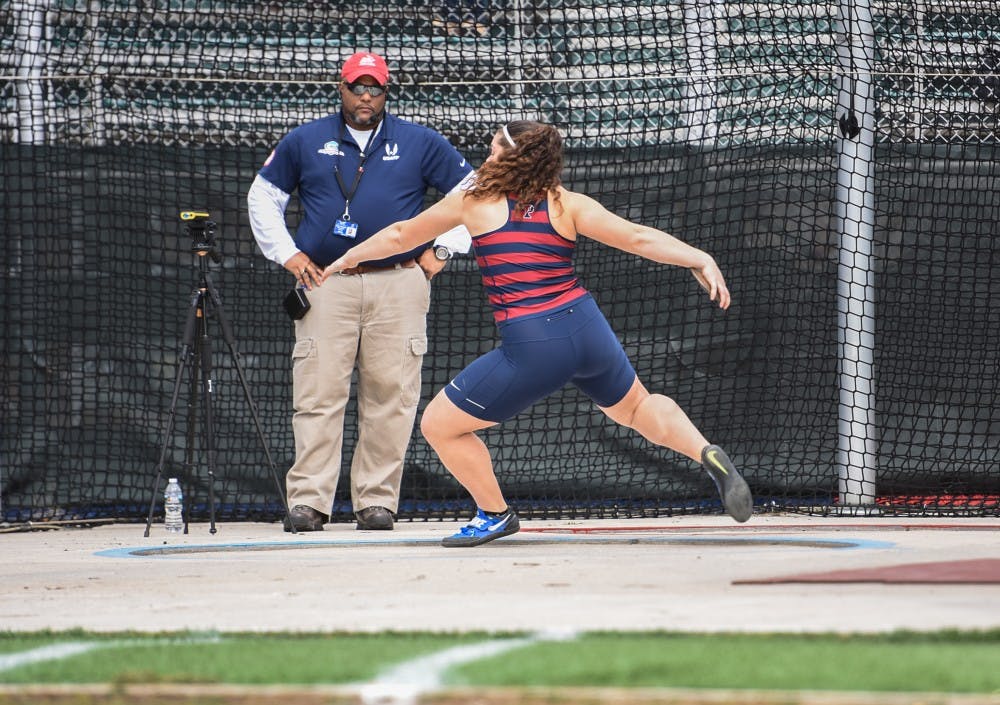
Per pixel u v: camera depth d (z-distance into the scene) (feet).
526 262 55.57
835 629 31.81
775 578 42.16
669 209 89.40
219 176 88.84
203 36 88.94
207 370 76.28
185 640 32.94
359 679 27.07
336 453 77.92
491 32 90.94
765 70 87.56
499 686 25.82
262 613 38.52
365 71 74.69
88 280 86.69
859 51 87.10
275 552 61.98
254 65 89.56
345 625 35.29
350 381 83.56
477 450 60.13
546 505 87.51
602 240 55.98
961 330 90.17
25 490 85.10
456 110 90.89
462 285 89.92
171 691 26.43
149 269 87.30
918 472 89.04
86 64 87.66
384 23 90.63
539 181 55.83
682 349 89.15
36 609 41.32
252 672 28.02
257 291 89.04
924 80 89.76
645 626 33.32
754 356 88.84
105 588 46.52
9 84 86.33
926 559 49.26
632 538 65.57
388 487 78.33
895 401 89.86
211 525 75.77
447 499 88.33
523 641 31.07
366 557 57.11
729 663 27.30
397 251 58.59
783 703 23.90
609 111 90.38
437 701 24.91
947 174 89.97
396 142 76.59
